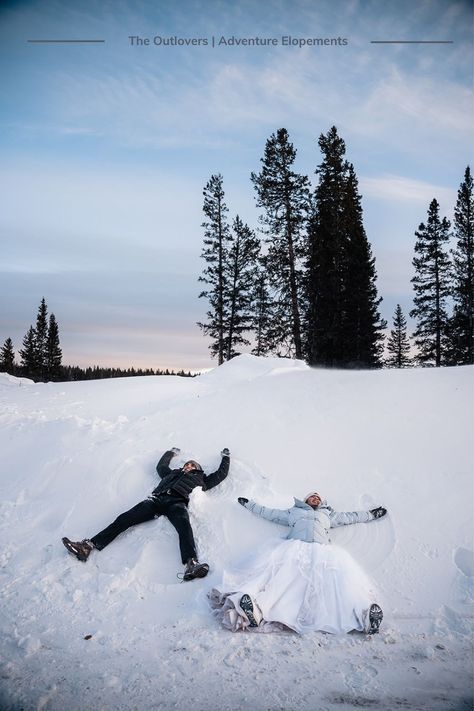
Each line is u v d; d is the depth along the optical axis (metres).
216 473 6.17
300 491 5.98
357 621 4.02
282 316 29.02
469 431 6.48
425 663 3.54
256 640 3.87
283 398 8.00
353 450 6.47
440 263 34.66
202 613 4.29
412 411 7.07
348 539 5.28
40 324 65.25
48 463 6.78
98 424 7.78
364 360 28.89
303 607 4.17
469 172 33.72
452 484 5.73
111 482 6.27
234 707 3.01
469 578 4.70
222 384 11.63
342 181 29.59
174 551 5.27
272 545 4.91
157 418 7.82
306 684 3.26
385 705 3.02
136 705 3.02
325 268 28.80
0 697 3.07
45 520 5.91
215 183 34.66
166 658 3.59
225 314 34.38
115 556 5.23
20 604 4.40
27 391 12.64
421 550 5.05
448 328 34.03
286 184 29.66
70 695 3.12
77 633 3.96
